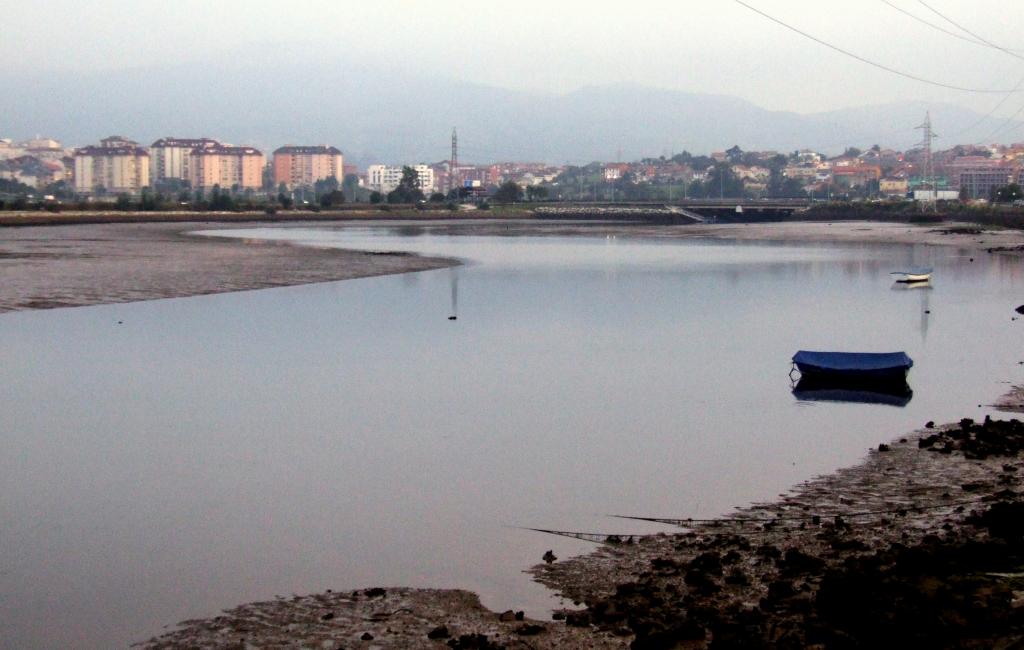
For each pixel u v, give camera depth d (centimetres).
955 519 2102
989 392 3622
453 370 4119
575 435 3050
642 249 12400
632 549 2030
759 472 2606
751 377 3959
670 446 2903
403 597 1805
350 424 3209
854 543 1955
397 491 2498
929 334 5131
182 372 4088
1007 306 6350
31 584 1920
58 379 3947
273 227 17862
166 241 12344
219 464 2764
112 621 1744
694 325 5478
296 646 1611
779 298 6875
